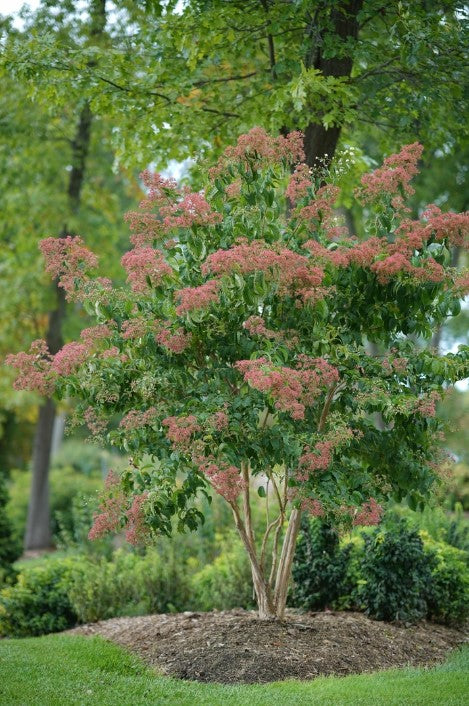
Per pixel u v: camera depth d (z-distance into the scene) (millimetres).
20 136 17125
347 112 8914
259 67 10648
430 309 6898
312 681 6395
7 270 18531
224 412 6422
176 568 10195
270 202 6816
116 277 18625
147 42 10203
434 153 19625
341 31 9383
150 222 6844
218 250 6426
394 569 8570
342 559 9078
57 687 6141
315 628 7801
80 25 12820
